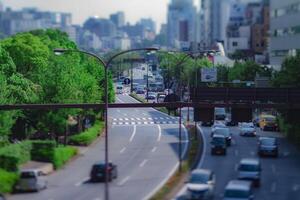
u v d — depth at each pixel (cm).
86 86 9275
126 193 5284
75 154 7450
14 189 5372
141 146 8356
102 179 5822
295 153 7762
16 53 10738
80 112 8825
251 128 9531
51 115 8119
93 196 5181
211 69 12862
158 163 6894
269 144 7438
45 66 9975
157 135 9631
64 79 8381
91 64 11494
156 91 17262
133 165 6794
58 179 5981
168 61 16600
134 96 16162
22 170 5666
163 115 13238
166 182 5666
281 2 16250
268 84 11625
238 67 14812
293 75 9481
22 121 8494
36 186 5366
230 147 8262
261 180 5959
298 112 7131
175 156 7388
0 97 7888
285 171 6462
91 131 9069
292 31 15312
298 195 5272
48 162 6469
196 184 5034
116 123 11538
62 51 6272
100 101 10069
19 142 6969
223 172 6288
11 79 8700
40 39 14162
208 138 9019
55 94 8294
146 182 5784
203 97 7000
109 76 11794
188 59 15500
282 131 9844
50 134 8438
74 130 9275
